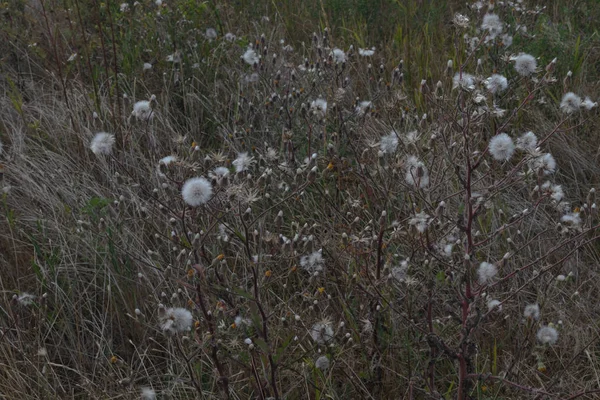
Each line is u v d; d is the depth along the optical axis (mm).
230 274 2604
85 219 3510
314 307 2580
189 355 2496
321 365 2498
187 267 2383
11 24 5246
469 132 2693
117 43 5027
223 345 2574
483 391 2633
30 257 3445
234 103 4703
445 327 2736
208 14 5391
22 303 2922
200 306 2404
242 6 5984
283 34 5582
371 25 5832
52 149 4250
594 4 5781
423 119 2932
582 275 3342
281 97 4387
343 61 4141
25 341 3000
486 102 2438
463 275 2475
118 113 4363
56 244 3416
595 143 4281
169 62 4938
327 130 3908
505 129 4273
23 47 5223
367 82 4691
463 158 2965
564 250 3357
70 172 3939
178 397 2814
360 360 2787
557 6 5855
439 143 3232
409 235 2531
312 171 2488
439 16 5852
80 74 4629
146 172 3916
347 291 2918
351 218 3221
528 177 2611
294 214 3523
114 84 4621
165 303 3049
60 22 5051
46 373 2771
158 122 4410
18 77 4926
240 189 2275
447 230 2842
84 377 2752
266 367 2439
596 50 5297
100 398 2684
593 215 2777
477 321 2354
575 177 4008
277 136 4090
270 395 2582
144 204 3658
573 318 3088
